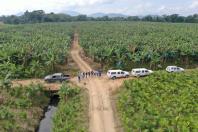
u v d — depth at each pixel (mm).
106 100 73562
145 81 79812
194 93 70875
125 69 99938
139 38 153125
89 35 178875
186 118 56812
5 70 89938
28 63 97875
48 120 70688
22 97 75375
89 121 62625
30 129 63250
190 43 126562
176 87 74812
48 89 82875
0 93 74938
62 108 69375
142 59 102000
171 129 53375
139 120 57281
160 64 103688
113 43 130625
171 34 174375
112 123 61656
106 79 89062
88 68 102750
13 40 152875
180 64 105688
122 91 76625
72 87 79812
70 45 155500
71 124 60375
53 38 160000
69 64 107688
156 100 67938
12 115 64188
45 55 100062
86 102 72312
